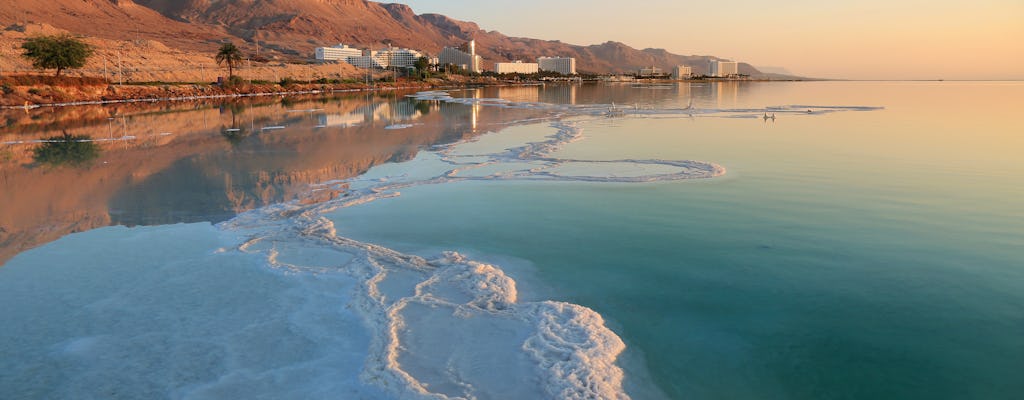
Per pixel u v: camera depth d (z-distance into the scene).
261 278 11.27
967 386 7.44
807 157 25.69
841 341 8.65
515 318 9.41
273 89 128.25
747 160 24.84
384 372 7.68
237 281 11.12
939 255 12.27
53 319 9.49
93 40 158.00
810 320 9.34
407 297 10.19
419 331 8.92
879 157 25.69
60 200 18.48
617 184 19.92
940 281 10.84
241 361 8.14
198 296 10.39
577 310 9.56
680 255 12.56
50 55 88.94
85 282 11.11
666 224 14.98
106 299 10.30
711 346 8.58
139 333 8.99
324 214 16.30
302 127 42.78
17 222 15.77
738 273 11.45
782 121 44.88
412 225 15.12
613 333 8.85
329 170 23.47
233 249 13.09
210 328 9.14
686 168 22.80
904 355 8.21
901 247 12.86
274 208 17.00
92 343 8.68
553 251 12.95
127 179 22.02
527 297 10.46
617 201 17.52
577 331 8.88
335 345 8.58
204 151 29.67
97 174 23.22
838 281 10.93
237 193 19.25
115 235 14.37
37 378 7.73
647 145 29.92
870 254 12.41
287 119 50.94
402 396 7.12
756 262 12.05
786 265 11.84
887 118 47.75
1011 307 9.63
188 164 25.42
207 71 152.25
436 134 36.62
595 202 17.42
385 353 8.17
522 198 17.98
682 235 14.02
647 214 16.00
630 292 10.60
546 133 36.16
